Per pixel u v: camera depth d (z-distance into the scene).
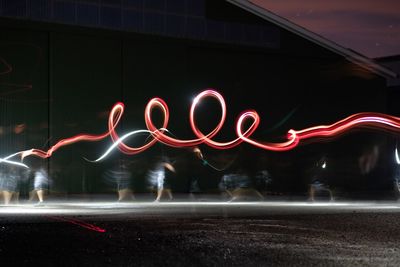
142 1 33.78
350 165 39.88
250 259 11.66
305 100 38.75
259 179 36.97
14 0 30.34
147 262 11.28
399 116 46.00
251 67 37.19
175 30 34.75
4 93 30.30
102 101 32.78
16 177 30.27
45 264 11.00
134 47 33.72
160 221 18.19
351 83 40.06
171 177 34.38
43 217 19.41
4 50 30.36
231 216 20.09
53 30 31.41
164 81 34.47
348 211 22.92
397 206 26.58
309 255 12.17
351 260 11.63
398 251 12.77
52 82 31.52
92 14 32.34
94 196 31.42
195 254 12.15
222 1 36.16
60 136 31.64
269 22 37.59
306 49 38.59
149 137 33.94
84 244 13.37
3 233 15.10
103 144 32.72
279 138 37.81
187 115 35.06
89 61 32.50
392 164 41.16
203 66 35.75
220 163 35.88
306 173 38.50
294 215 20.67
